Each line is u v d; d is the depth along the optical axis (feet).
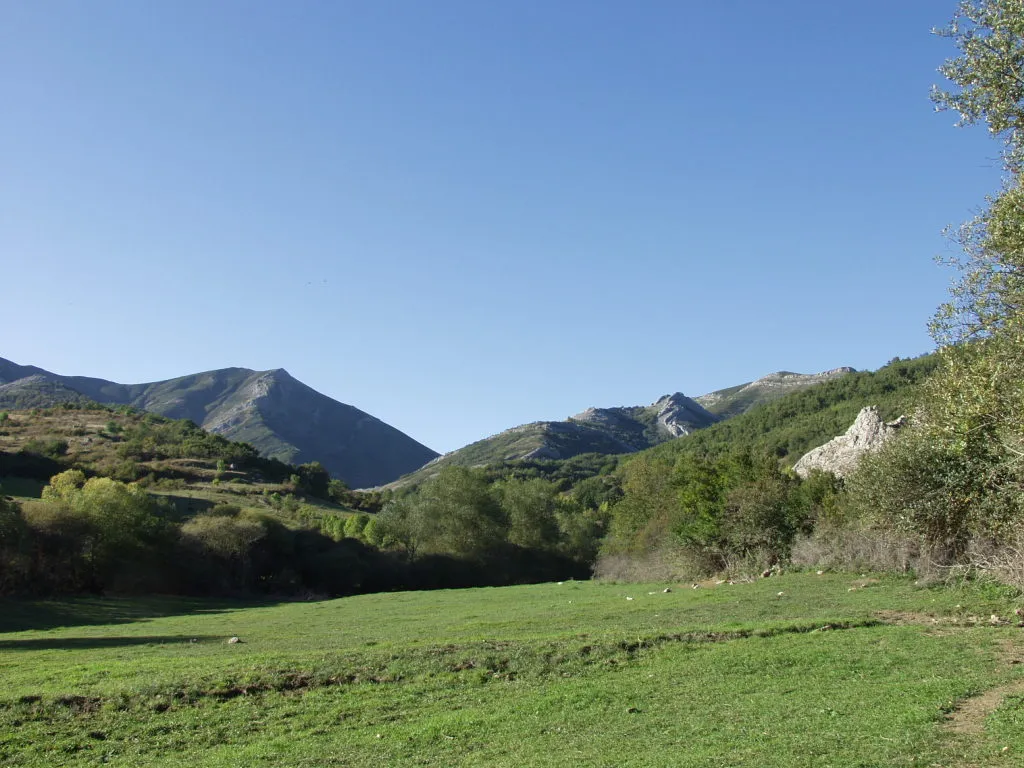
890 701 46.32
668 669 62.23
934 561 103.96
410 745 46.70
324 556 284.00
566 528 338.75
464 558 302.04
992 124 50.49
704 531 174.09
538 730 47.93
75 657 88.53
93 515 229.86
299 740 49.49
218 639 110.63
